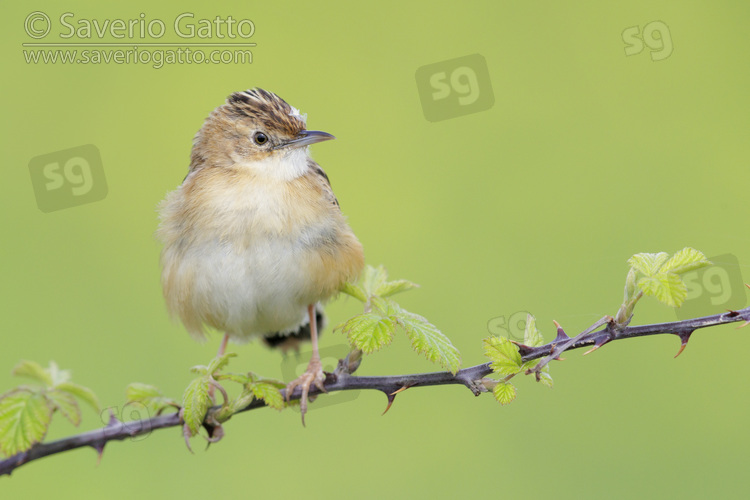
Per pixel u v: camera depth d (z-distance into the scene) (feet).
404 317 24.00
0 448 19.92
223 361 22.98
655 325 21.62
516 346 22.27
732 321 21.18
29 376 21.35
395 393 23.54
